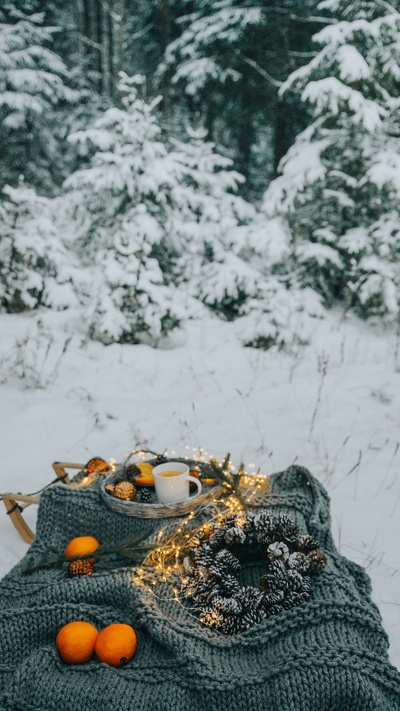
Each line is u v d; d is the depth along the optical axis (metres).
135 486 2.71
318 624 1.90
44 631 2.03
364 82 8.11
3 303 7.50
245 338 6.97
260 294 7.41
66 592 2.12
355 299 8.41
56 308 7.45
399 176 7.71
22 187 7.78
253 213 9.28
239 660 1.86
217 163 9.32
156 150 7.91
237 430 4.64
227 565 2.14
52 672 1.85
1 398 5.11
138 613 2.00
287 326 6.83
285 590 2.02
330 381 5.83
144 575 2.18
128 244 6.82
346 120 8.34
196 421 4.82
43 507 2.60
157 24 15.78
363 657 1.78
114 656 1.87
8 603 2.18
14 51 13.15
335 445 4.34
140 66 16.80
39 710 1.72
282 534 2.26
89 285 7.72
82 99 15.22
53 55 13.45
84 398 5.21
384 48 8.14
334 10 8.70
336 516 3.36
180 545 2.38
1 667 1.92
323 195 8.52
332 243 8.57
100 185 7.80
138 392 5.46
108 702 1.73
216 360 6.46
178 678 1.79
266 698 1.72
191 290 8.30
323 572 2.14
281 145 13.33
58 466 3.24
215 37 12.40
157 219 7.93
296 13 12.27
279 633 1.89
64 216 8.58
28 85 12.67
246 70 13.08
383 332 7.59
